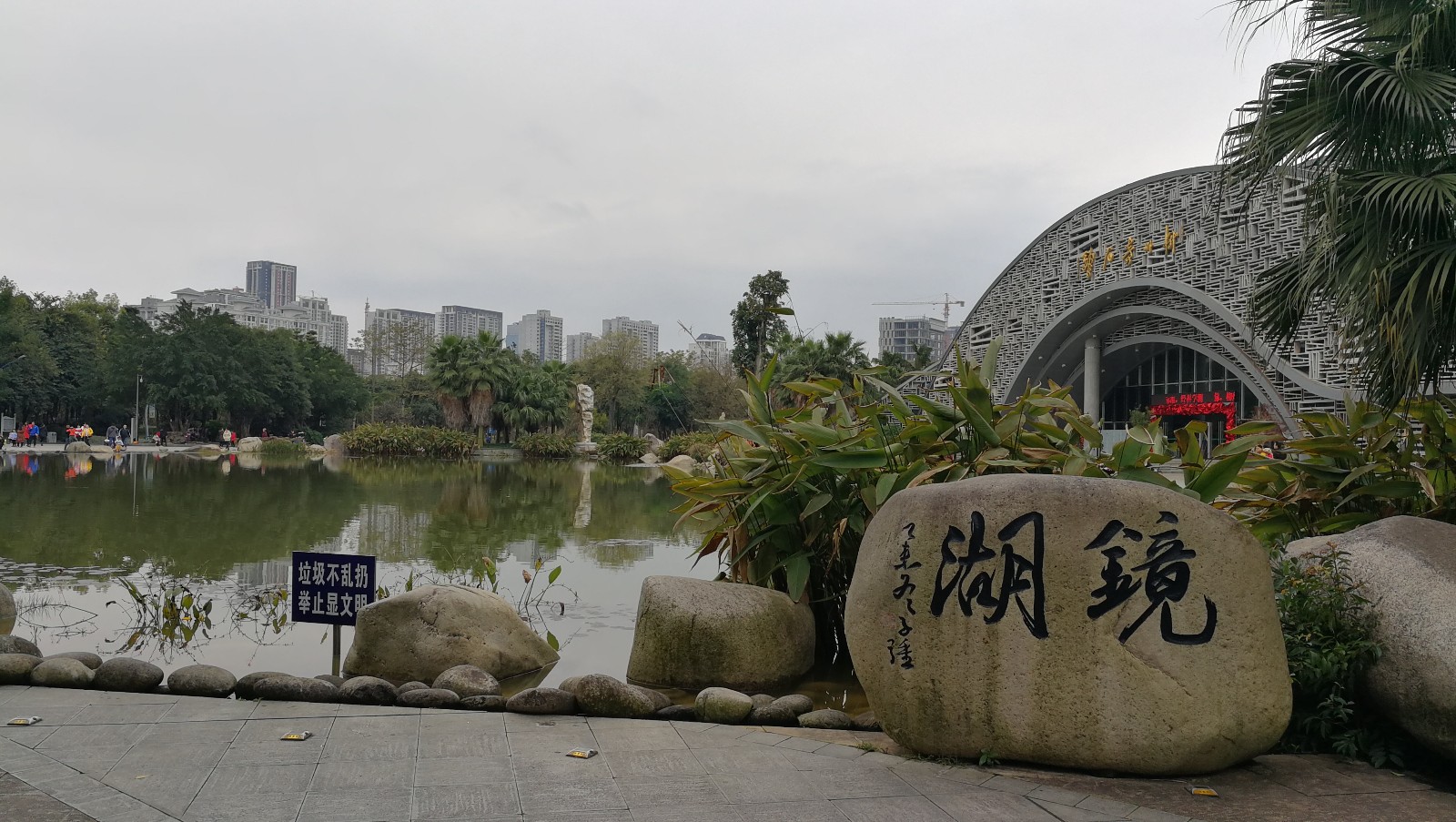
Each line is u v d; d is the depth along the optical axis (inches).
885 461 241.8
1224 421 1218.0
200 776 140.4
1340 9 218.7
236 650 255.3
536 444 1728.6
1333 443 236.1
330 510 619.8
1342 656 160.6
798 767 152.8
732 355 1804.9
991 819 131.3
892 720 162.6
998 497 157.9
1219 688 145.7
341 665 239.3
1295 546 193.0
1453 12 198.4
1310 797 142.1
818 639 269.1
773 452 261.0
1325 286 215.2
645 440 1786.4
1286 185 861.8
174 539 459.2
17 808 126.0
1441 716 147.1
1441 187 187.5
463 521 570.6
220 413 2112.5
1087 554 151.3
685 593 234.8
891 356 1534.2
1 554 404.8
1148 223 1045.2
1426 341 195.5
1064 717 149.9
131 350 2034.9
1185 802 139.4
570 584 361.7
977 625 156.3
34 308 2250.2
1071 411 241.6
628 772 147.9
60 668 191.2
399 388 2893.7
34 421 2106.3
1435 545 169.8
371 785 138.9
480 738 163.3
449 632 232.4
